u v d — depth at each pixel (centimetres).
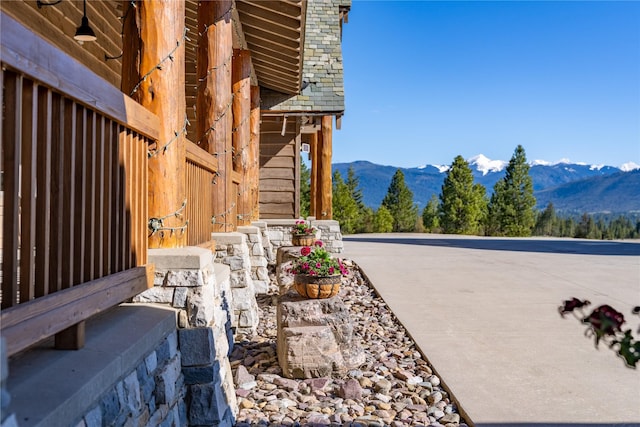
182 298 328
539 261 1300
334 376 480
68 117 215
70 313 208
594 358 519
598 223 9212
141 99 354
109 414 208
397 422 388
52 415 162
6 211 173
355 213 4978
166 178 358
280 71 1084
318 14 1408
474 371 482
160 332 287
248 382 464
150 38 352
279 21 808
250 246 870
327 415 399
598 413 387
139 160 306
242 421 380
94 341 236
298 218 1398
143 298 328
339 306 522
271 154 1402
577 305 174
